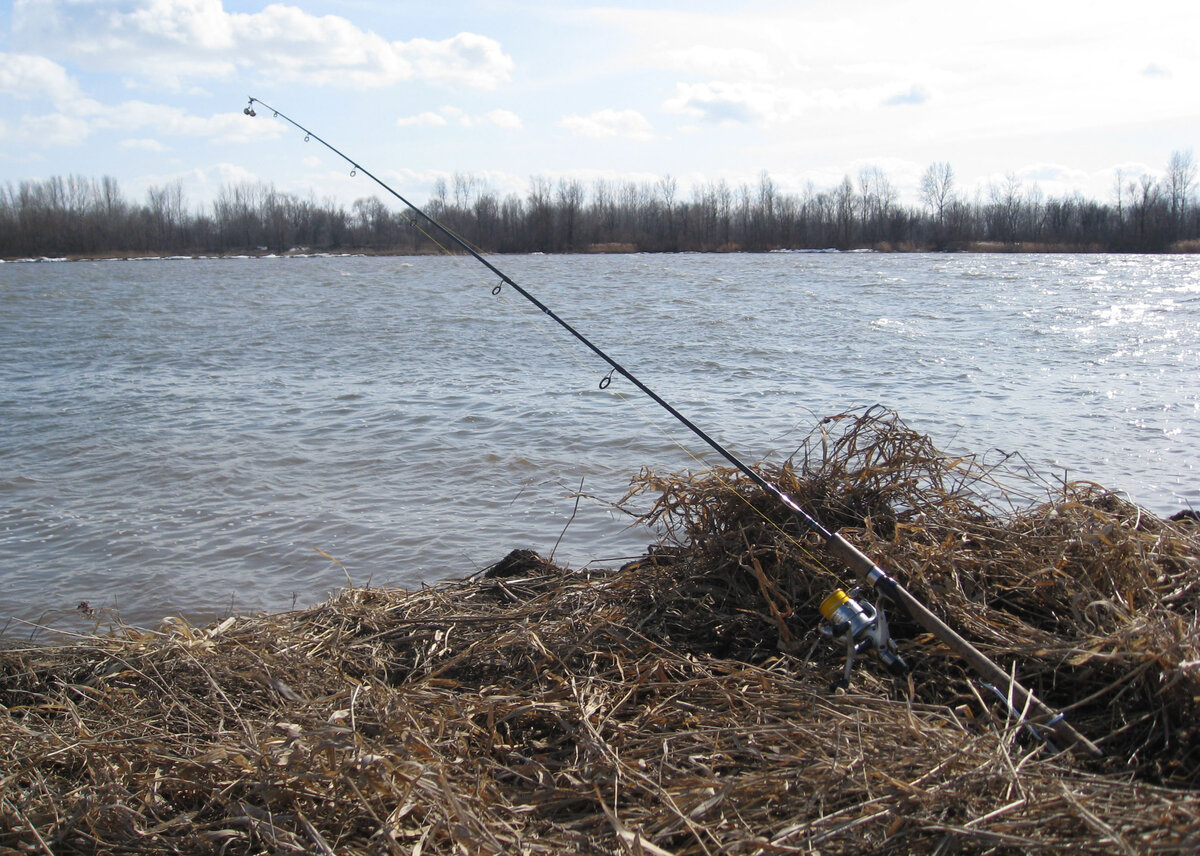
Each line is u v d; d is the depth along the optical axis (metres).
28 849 2.10
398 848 1.89
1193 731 2.18
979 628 2.71
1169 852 1.73
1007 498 3.77
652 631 3.05
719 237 85.06
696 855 1.88
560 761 2.34
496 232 77.50
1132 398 10.65
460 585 4.01
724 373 13.34
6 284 40.81
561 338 17.78
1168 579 2.87
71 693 3.00
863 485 3.54
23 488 7.47
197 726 2.60
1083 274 41.06
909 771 2.04
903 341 17.09
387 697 2.49
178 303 28.69
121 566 5.68
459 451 8.52
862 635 2.54
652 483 3.83
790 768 2.11
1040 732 2.23
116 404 11.20
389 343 17.25
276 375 13.44
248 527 6.39
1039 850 1.75
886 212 85.88
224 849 2.04
